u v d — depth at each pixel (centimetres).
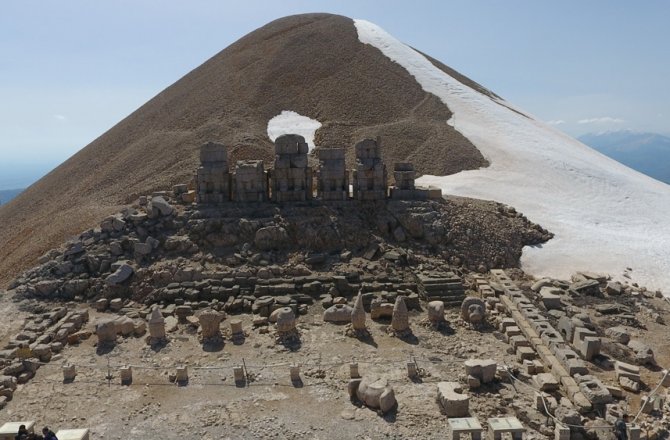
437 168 4981
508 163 5100
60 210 4853
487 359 2091
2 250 4253
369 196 3253
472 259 3133
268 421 1712
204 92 6700
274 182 3203
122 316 2436
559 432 1584
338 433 1645
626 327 2466
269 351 2180
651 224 4156
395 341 2264
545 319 2358
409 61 7181
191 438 1642
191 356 2158
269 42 7725
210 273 2750
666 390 1866
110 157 5928
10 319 2530
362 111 6097
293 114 6100
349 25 8038
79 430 1598
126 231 3012
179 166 4875
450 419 1609
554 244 3534
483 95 6938
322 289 2689
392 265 2881
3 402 1827
